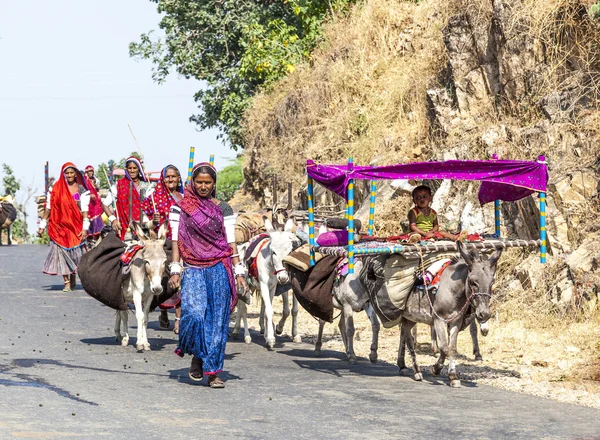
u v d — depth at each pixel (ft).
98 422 33.71
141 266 52.70
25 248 155.22
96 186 91.66
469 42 76.02
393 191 80.02
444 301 43.45
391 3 109.09
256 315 72.49
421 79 88.28
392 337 60.75
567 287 59.62
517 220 66.33
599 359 49.14
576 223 61.52
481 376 46.62
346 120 99.04
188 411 36.29
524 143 67.56
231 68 154.92
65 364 47.03
